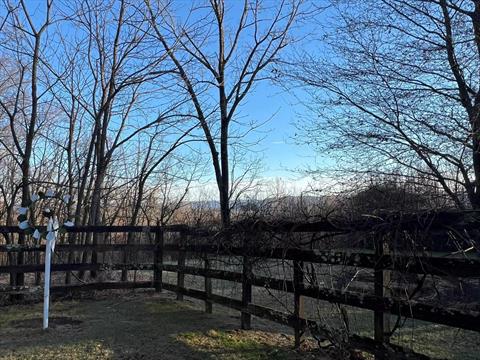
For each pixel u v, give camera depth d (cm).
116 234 1498
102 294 1018
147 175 1395
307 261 575
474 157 888
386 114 977
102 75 1234
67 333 691
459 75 923
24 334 688
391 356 471
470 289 489
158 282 1030
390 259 468
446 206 535
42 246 953
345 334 529
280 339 643
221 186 1377
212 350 593
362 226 490
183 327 714
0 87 1392
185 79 1281
